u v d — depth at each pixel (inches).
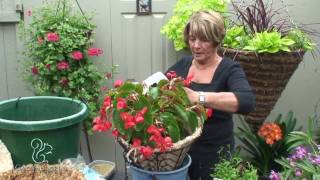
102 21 115.3
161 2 114.7
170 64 118.0
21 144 78.8
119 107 54.1
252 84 98.3
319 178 73.4
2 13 112.0
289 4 114.5
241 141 117.0
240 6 109.3
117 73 118.3
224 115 78.8
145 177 56.9
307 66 120.4
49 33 104.0
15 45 115.0
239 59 95.7
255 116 104.4
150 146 54.4
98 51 108.0
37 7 111.7
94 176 75.0
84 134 120.2
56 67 106.3
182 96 59.2
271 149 110.8
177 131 55.7
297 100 122.8
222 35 76.9
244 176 71.1
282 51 93.2
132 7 114.8
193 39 77.1
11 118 90.8
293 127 113.3
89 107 103.4
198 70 80.7
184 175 58.8
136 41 117.0
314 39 117.0
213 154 79.0
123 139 55.7
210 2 102.3
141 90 56.9
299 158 80.4
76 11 113.6
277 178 77.6
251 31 101.6
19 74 116.0
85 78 109.6
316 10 115.3
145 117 54.3
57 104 92.8
